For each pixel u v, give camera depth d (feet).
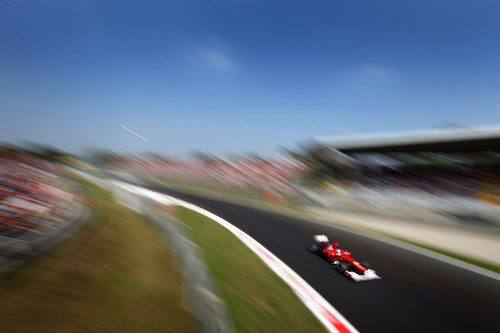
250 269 23.99
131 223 28.55
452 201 56.65
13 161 46.03
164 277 17.11
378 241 38.24
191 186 118.42
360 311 18.56
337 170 99.55
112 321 11.62
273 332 14.89
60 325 10.52
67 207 29.25
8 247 15.80
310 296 20.22
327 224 49.62
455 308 19.45
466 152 70.69
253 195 93.09
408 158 83.66
